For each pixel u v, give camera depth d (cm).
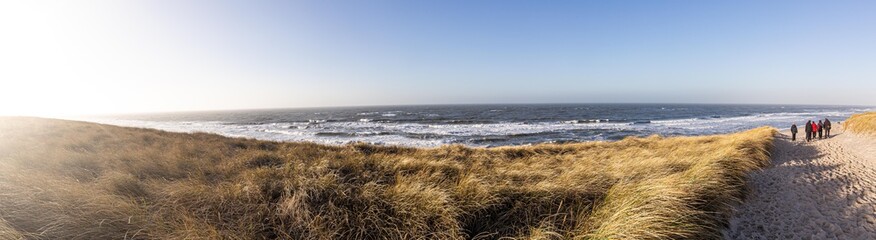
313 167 678
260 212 448
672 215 432
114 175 564
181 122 7369
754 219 528
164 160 774
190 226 390
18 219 373
